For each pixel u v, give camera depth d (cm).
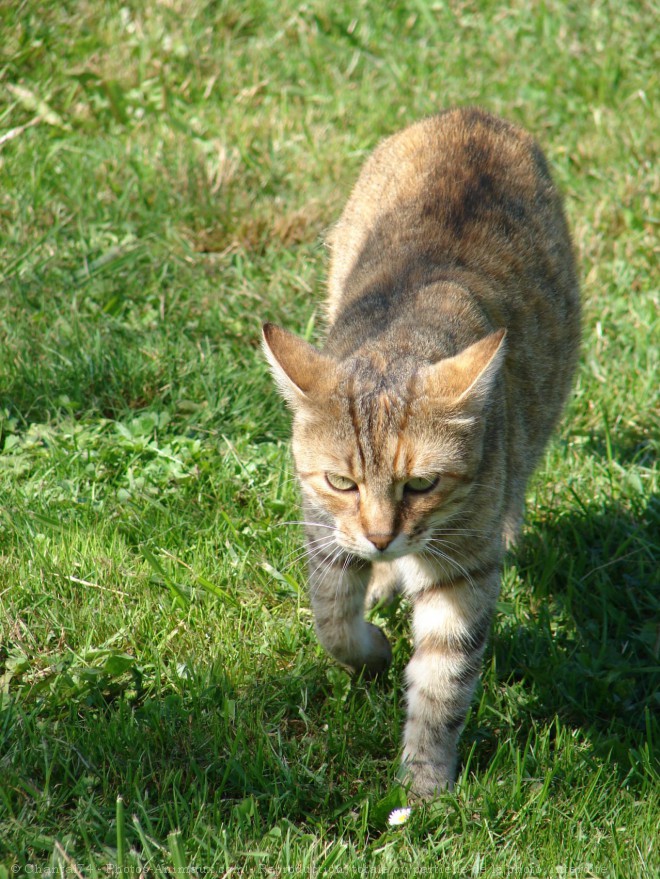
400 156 691
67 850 449
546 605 636
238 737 512
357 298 583
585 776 528
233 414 747
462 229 606
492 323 566
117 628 583
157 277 860
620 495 717
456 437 488
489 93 1141
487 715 565
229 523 649
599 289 902
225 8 1180
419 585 536
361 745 541
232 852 461
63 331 782
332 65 1155
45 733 504
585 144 1054
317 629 565
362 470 488
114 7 1123
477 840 483
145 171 962
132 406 754
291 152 1031
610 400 796
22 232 872
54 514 646
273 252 912
